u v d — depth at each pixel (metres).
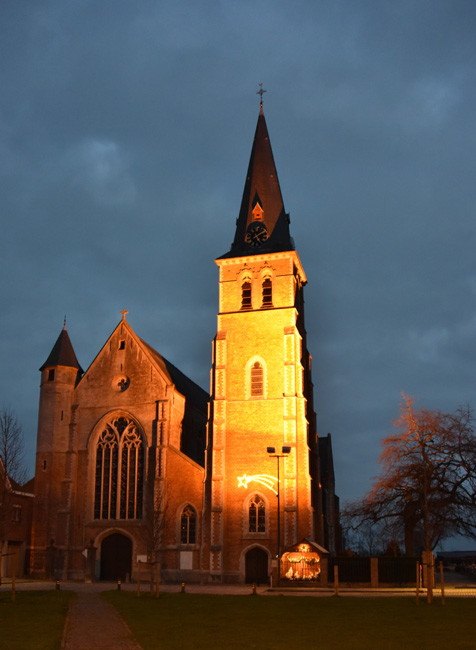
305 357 74.19
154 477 64.06
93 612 30.86
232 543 61.09
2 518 52.19
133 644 21.27
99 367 69.69
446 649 20.20
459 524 56.53
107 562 64.31
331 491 91.44
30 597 38.38
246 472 62.69
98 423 67.88
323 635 23.19
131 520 64.25
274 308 67.44
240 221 75.06
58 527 65.44
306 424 64.25
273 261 69.62
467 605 34.31
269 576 59.50
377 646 20.72
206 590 49.69
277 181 76.00
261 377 65.44
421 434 56.12
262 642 21.53
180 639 22.22
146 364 68.12
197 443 74.94
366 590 48.59
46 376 70.38
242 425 64.12
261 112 80.81
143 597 39.91
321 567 52.12
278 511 57.47
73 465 67.12
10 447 55.44
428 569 37.41
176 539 62.78
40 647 20.05
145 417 66.56
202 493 63.50
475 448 55.66
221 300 69.56
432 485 57.34
